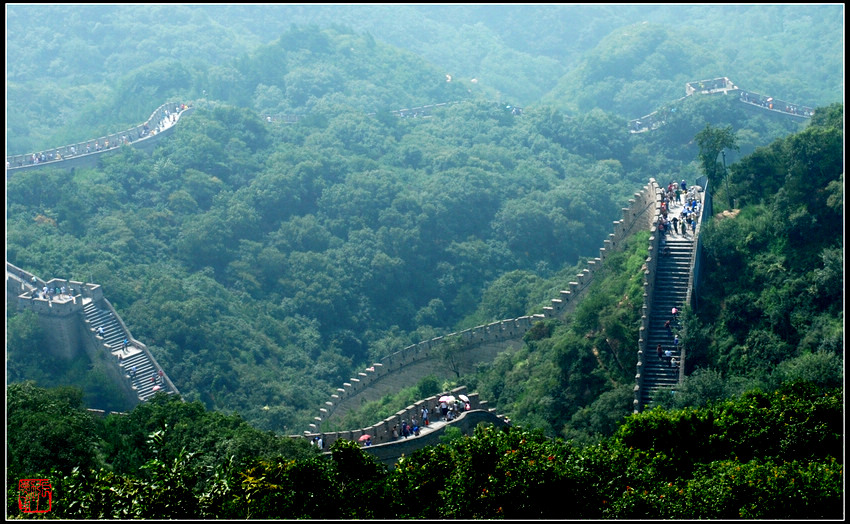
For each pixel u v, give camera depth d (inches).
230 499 2452.0
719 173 4338.1
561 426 3688.5
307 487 2476.6
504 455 2507.4
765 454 2738.7
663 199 4160.9
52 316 5944.9
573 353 3811.5
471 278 7475.4
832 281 3646.7
